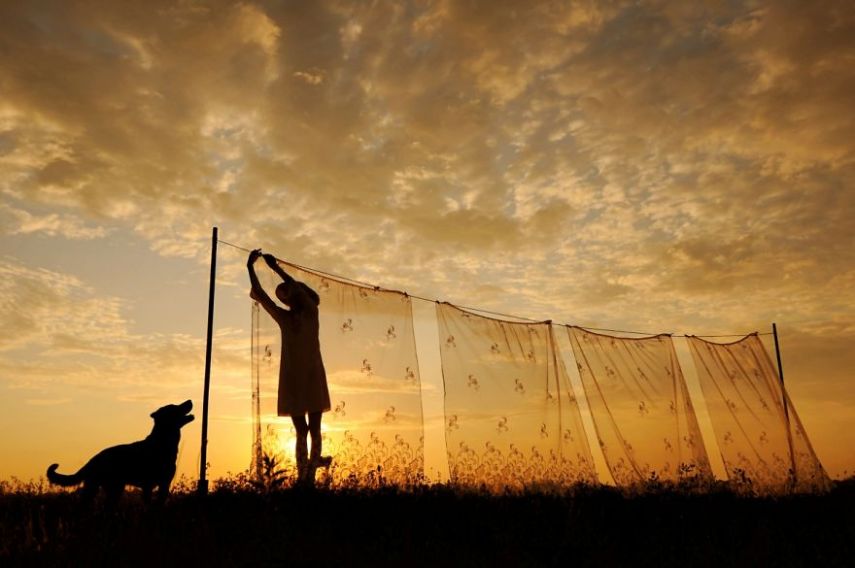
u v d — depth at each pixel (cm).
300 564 670
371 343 1016
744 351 1520
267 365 949
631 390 1288
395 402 1002
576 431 1129
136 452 912
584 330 1295
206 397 898
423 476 982
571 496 1005
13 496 948
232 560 661
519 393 1118
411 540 754
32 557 663
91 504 893
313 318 966
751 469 1393
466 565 701
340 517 816
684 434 1289
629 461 1233
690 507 1018
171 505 831
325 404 947
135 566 646
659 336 1375
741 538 870
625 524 906
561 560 752
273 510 793
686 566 757
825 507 1096
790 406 1502
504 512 898
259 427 928
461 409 1078
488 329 1138
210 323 920
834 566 777
